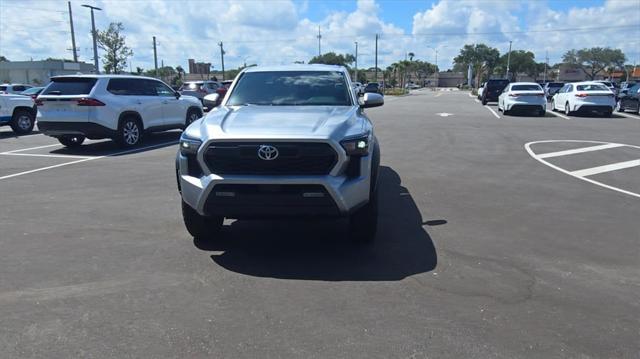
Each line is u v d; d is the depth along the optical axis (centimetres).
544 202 737
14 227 610
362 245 547
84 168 1006
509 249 534
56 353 335
